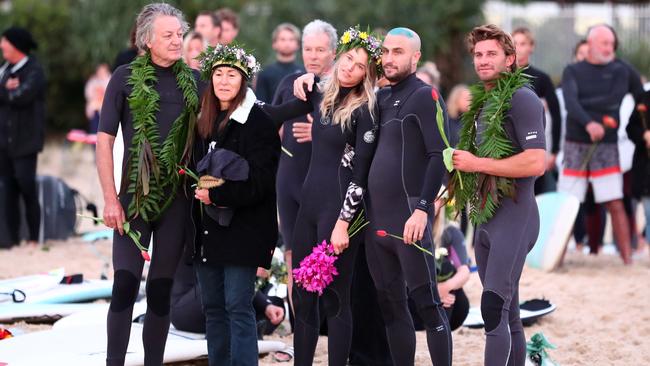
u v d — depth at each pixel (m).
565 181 16.94
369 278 10.51
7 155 17.73
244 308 9.09
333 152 9.50
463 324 12.37
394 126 9.09
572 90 16.66
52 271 13.92
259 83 15.34
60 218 18.64
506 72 8.81
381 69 9.39
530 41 16.44
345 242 9.14
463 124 9.07
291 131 11.30
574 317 12.97
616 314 13.10
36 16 42.41
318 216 9.47
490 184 8.69
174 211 9.09
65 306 12.55
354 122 9.30
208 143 9.16
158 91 9.16
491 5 42.22
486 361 8.47
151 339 9.11
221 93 9.06
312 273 8.94
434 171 8.82
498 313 8.52
